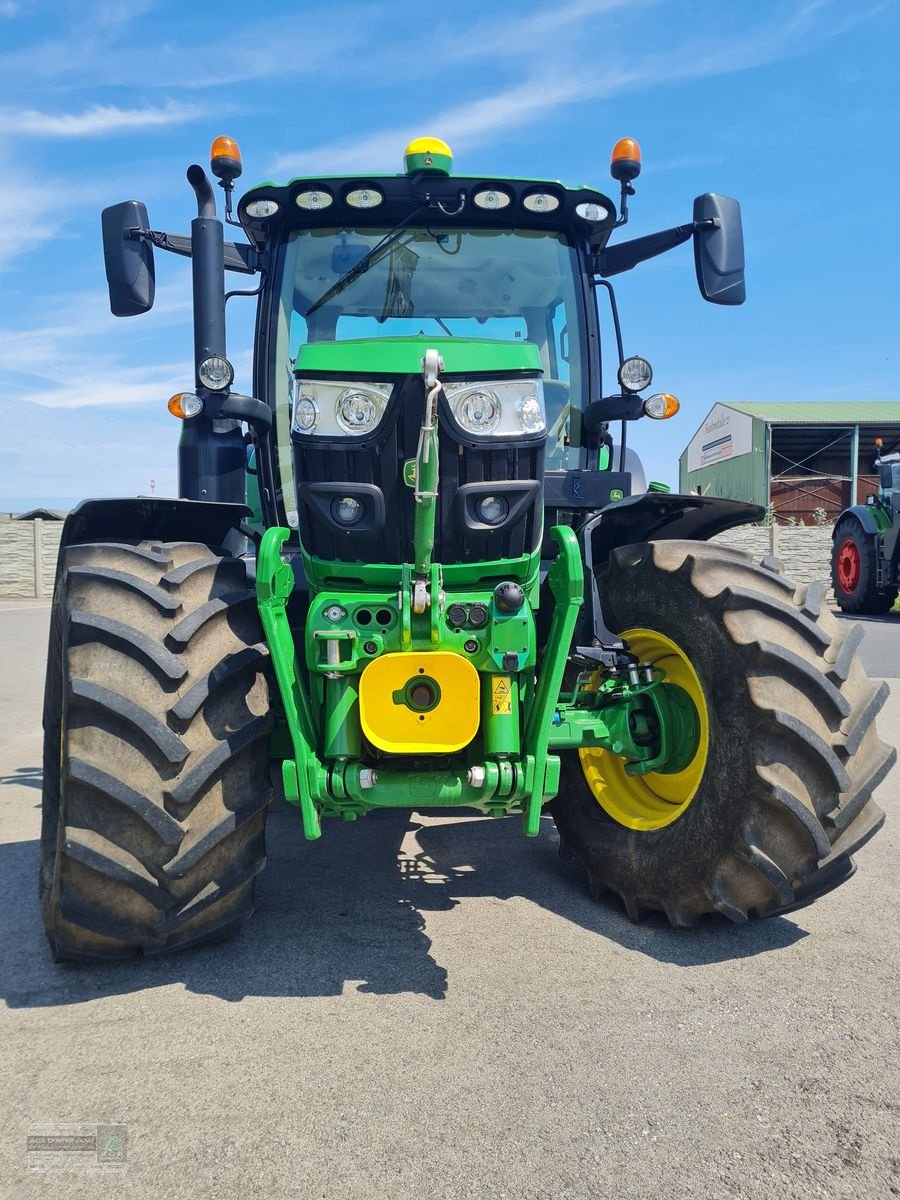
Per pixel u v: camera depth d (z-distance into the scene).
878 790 4.54
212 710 2.50
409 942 2.80
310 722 2.54
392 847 3.76
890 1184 1.72
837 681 2.66
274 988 2.49
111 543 2.70
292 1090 2.01
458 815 4.26
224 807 2.48
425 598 2.46
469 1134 1.86
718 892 2.66
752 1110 1.94
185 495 3.56
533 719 2.56
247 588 2.80
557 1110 1.94
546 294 3.80
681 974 2.57
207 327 3.47
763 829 2.57
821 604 2.83
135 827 2.38
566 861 3.58
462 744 2.43
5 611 16.17
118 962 2.65
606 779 3.20
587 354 3.83
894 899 3.13
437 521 2.61
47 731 3.30
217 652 2.55
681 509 3.24
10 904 3.14
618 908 3.09
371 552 2.60
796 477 30.22
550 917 3.00
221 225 3.51
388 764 2.58
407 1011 2.36
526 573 2.66
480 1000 2.42
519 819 4.18
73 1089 2.02
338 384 2.55
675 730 2.99
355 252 3.73
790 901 2.64
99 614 2.47
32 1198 1.69
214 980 2.54
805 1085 2.03
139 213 3.42
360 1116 1.92
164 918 2.45
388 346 2.57
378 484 2.58
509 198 3.61
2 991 2.49
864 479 30.36
